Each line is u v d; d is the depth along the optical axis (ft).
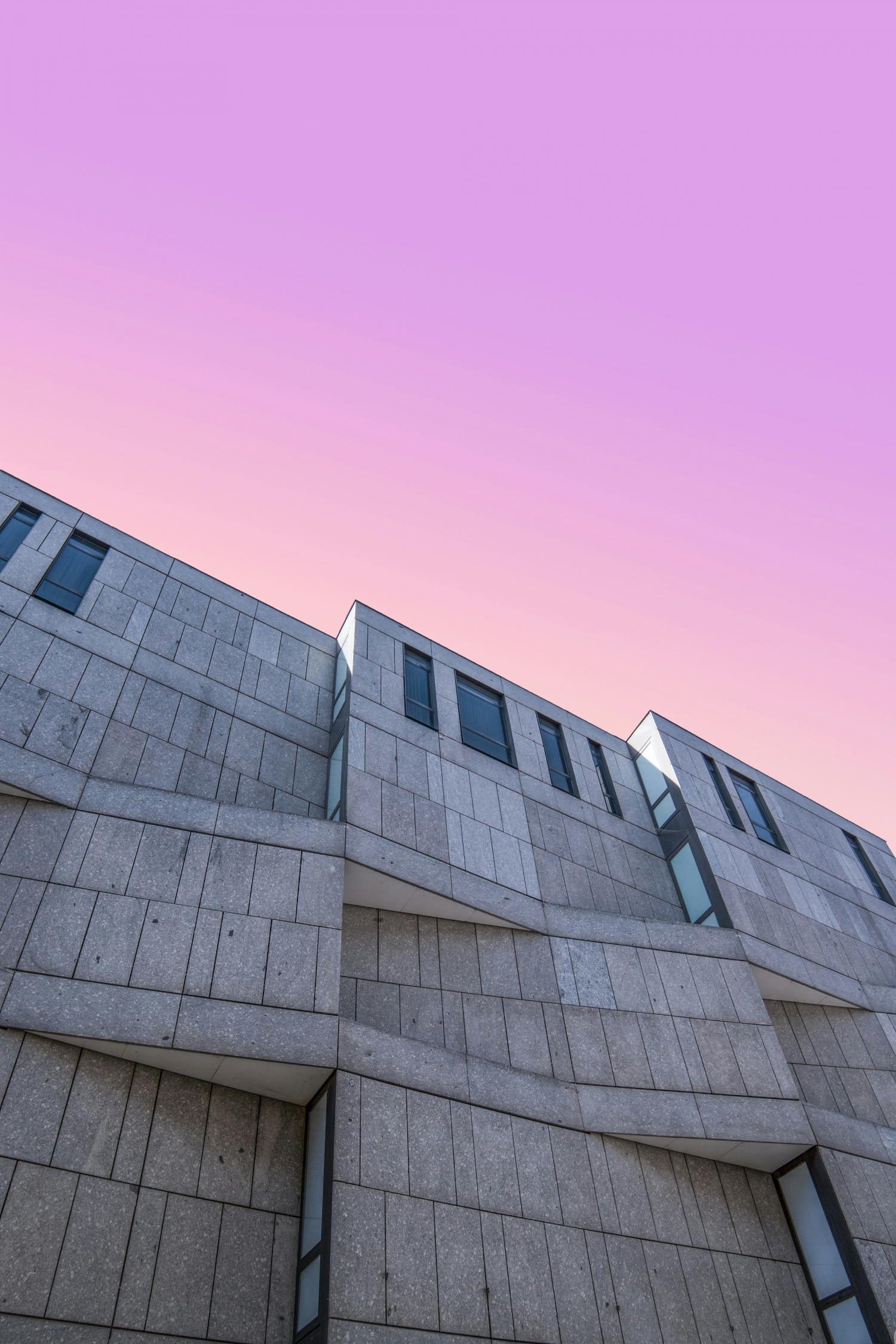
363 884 63.98
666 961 73.61
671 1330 52.54
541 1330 47.85
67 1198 42.83
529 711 93.71
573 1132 58.75
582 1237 53.72
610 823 89.51
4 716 59.16
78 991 48.29
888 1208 64.13
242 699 75.77
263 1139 50.93
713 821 92.94
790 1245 62.80
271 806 69.97
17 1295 38.96
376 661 81.87
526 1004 65.10
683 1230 58.54
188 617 78.43
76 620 69.82
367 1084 51.93
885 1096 79.10
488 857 73.10
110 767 62.69
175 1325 42.14
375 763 71.56
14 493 75.20
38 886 51.67
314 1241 46.24
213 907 55.16
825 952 88.07
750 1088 66.23
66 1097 45.78
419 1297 45.27
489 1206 51.39
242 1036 50.01
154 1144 47.14
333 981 54.60
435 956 65.05
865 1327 57.00
